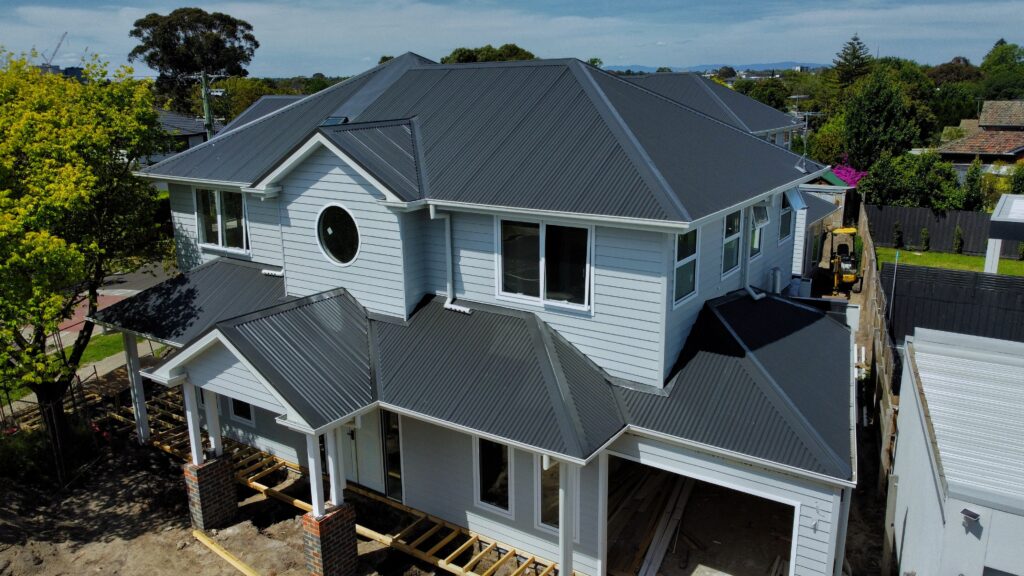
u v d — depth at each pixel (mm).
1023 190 42719
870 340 23047
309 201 15102
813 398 12055
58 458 16656
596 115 14281
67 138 16125
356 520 14984
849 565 12672
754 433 11062
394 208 13664
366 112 17250
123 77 18266
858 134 50812
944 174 42531
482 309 14102
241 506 15672
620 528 14117
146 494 16266
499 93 16109
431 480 14312
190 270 18594
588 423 11352
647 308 12211
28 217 14367
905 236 42188
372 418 14906
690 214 11414
